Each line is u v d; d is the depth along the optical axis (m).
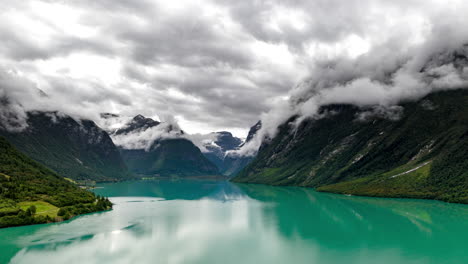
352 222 187.00
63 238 146.88
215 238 150.88
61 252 126.81
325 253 128.12
